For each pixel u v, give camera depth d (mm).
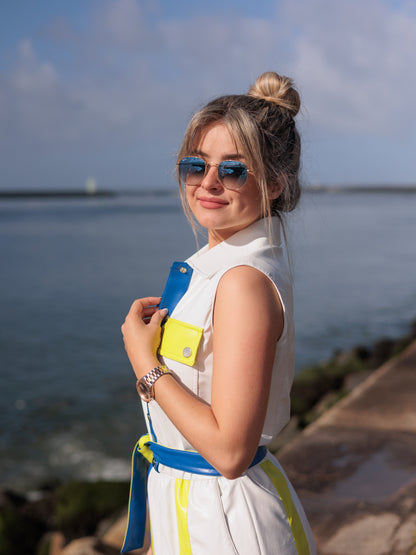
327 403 8031
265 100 1391
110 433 10648
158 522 1370
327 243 53781
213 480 1311
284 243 1467
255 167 1323
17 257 42406
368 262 39344
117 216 114312
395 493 3650
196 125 1349
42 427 10953
